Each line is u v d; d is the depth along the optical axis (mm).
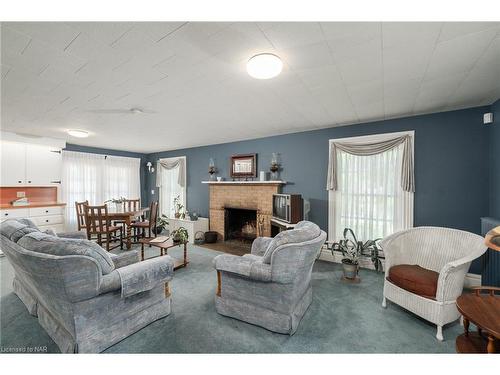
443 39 1528
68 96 2527
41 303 1965
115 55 1736
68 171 5238
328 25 1398
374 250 3186
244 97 2564
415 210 3191
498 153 2545
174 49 1659
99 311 1666
